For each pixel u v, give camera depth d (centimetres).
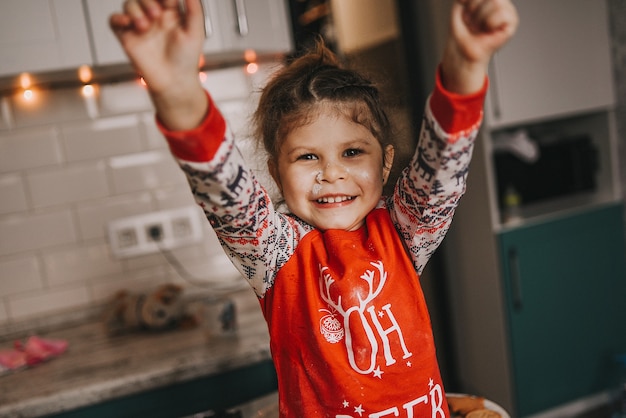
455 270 239
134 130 183
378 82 87
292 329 73
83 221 181
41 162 177
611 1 228
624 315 237
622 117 234
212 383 137
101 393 127
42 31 147
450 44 55
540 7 215
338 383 69
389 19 233
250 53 173
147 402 132
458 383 250
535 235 218
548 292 221
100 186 182
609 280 233
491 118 210
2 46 144
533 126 252
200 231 189
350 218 74
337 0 250
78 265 181
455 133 58
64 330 174
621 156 237
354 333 70
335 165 73
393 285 73
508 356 218
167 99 54
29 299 178
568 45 222
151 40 53
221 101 188
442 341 247
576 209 226
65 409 125
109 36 152
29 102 174
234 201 62
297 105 75
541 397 223
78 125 179
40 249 178
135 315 158
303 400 72
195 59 54
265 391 141
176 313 158
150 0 52
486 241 218
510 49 211
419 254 75
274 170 81
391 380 70
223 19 158
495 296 218
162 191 187
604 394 234
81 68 154
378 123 79
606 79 231
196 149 57
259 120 85
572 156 240
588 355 230
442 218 69
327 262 73
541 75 217
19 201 176
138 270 186
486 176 212
